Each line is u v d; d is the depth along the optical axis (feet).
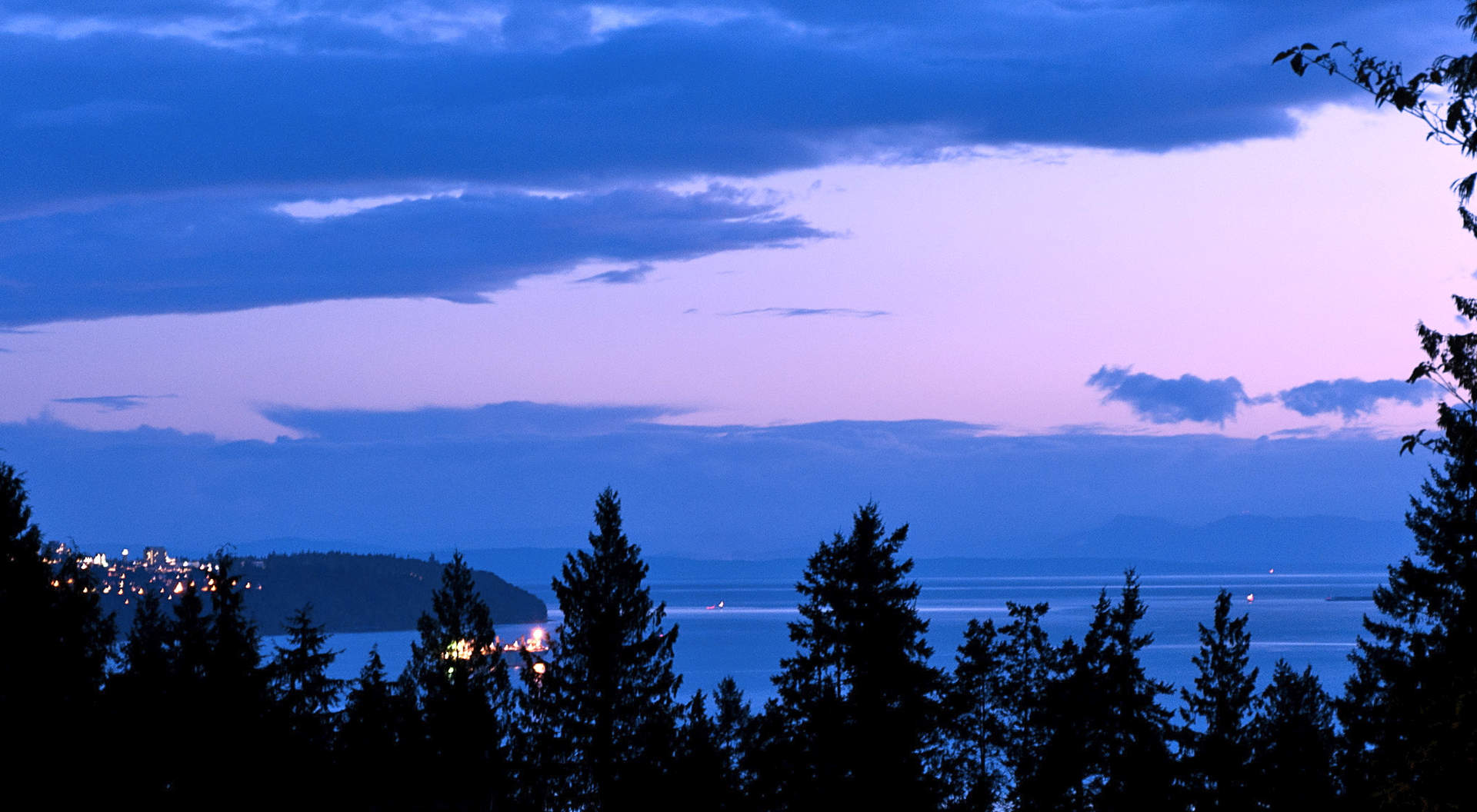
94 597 129.59
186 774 136.87
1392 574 188.24
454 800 168.76
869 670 154.81
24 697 119.96
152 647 143.23
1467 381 59.00
